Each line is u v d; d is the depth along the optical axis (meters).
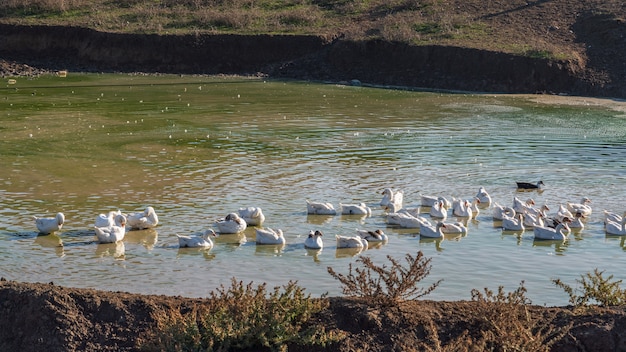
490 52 52.62
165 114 41.09
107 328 15.09
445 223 22.03
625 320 15.20
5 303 15.41
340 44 57.28
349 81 55.19
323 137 35.25
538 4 60.16
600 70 51.62
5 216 22.80
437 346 13.99
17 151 31.50
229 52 58.59
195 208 23.89
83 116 40.12
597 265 19.67
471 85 52.28
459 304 15.84
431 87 53.16
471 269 19.16
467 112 43.00
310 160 30.59
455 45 54.12
